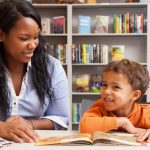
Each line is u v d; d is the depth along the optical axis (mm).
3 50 1443
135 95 1294
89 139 937
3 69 1438
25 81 1466
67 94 1603
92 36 4016
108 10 4051
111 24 4043
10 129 1035
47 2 3850
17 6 1289
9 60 1441
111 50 3889
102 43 4043
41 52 1508
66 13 4043
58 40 4023
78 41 4059
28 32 1278
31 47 1311
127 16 3801
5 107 1433
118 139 940
